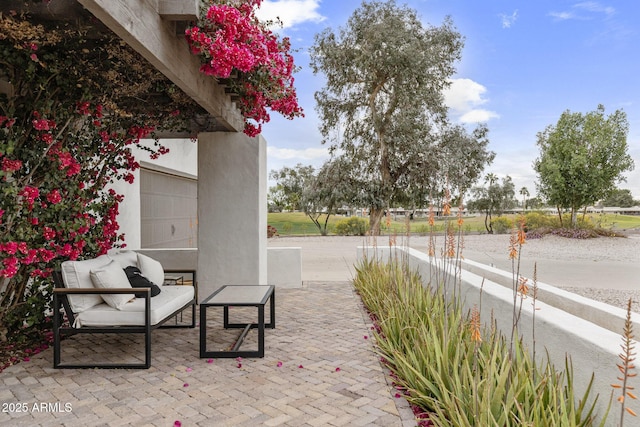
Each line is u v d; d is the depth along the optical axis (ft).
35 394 10.69
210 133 21.54
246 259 21.54
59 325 12.67
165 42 11.57
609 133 60.08
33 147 13.57
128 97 16.67
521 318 9.58
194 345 14.74
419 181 69.21
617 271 31.60
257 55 13.98
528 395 7.61
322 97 71.61
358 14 70.54
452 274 14.79
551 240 56.49
